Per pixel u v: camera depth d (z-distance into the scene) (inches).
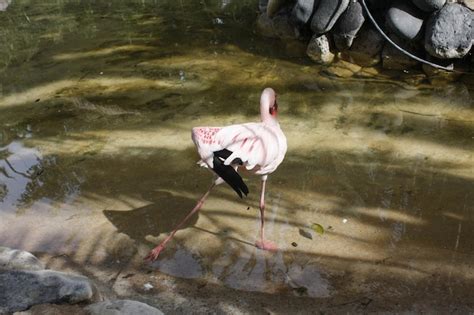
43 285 96.7
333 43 223.0
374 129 175.6
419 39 206.5
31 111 195.3
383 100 195.0
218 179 121.6
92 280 114.0
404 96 197.5
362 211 137.3
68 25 288.0
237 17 283.3
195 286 114.0
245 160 115.4
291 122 181.2
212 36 259.8
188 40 256.4
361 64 220.1
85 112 192.4
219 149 114.0
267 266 119.9
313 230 130.9
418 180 148.7
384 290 112.1
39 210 140.3
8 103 202.4
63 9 316.2
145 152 165.6
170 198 143.8
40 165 161.2
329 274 117.0
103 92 207.6
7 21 300.2
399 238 127.4
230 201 142.7
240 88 206.4
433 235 128.0
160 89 208.2
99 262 121.4
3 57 249.1
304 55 233.3
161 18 289.6
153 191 146.9
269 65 226.1
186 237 129.5
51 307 93.0
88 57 243.0
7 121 188.7
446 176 150.0
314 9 220.2
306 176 152.1
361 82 209.5
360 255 122.4
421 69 211.6
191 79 215.6
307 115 185.5
